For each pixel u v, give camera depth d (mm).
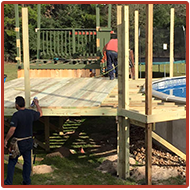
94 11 23828
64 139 7172
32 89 6918
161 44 15320
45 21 22406
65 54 11180
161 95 6043
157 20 24328
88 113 5016
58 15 23516
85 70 9781
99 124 8391
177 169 5270
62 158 5848
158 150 6211
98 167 5445
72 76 9844
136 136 7078
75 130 7867
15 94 6418
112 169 5316
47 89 6930
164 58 15273
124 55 4770
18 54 9922
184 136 5625
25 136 4422
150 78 4293
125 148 4910
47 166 5414
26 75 4988
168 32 15156
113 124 8367
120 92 4898
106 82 7844
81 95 6105
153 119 4387
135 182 4785
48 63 9992
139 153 5984
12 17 22906
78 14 22875
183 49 14828
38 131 7895
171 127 6035
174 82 8922
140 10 22938
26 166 4547
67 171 5238
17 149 4348
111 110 4934
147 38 4164
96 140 6977
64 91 6625
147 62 4242
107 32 9945
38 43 11258
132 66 9211
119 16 4750
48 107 5066
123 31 4727
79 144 6719
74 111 5039
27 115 4434
